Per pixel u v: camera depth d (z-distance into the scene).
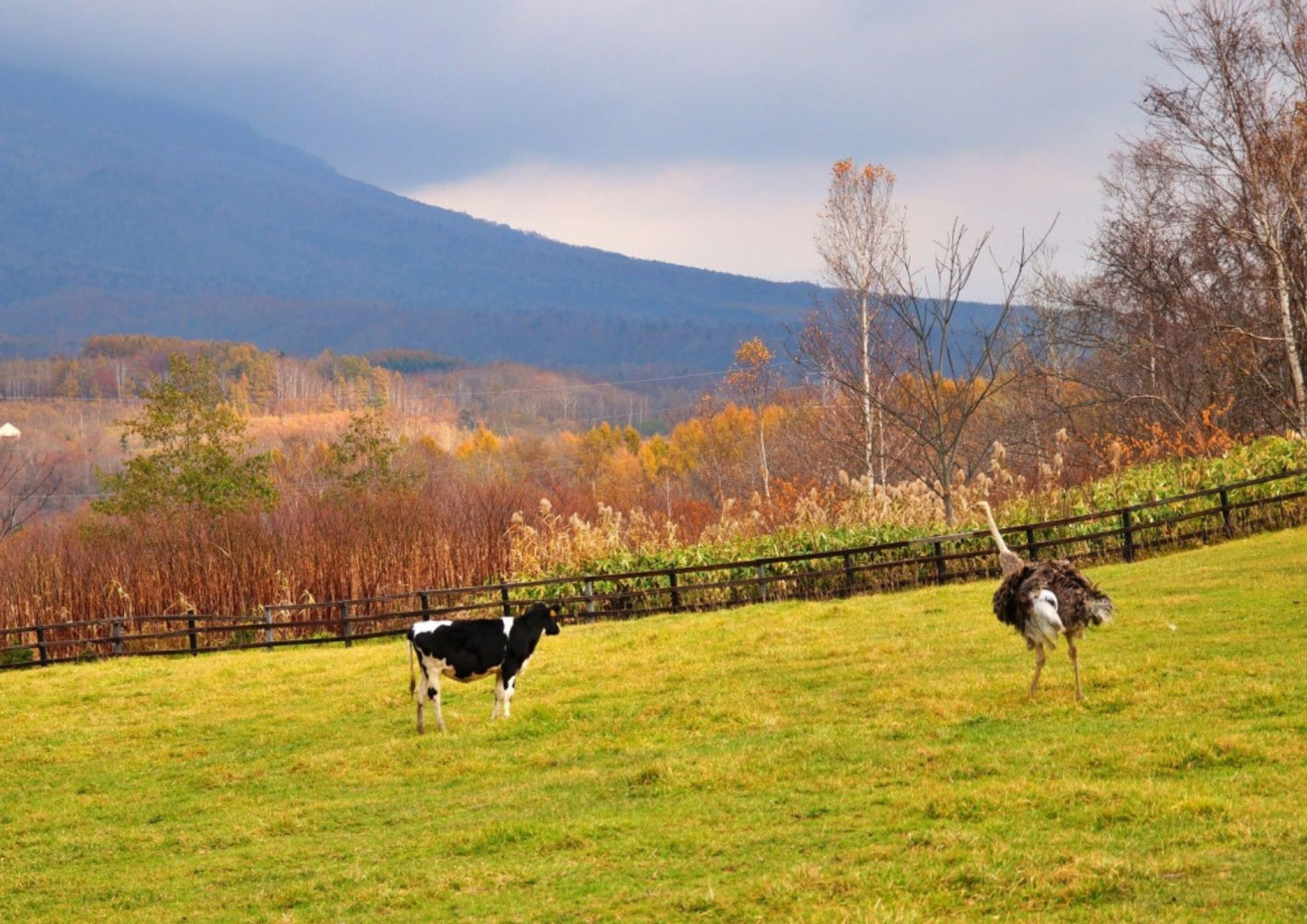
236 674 24.22
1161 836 9.48
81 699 22.83
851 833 10.53
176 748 18.00
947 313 33.19
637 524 33.62
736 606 28.05
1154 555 26.39
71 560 33.81
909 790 11.49
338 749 16.75
